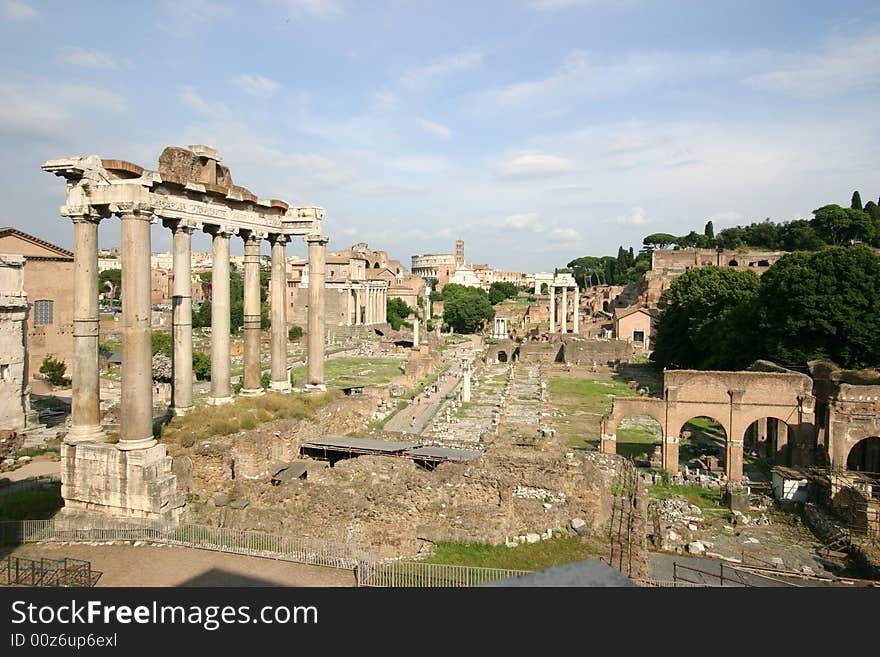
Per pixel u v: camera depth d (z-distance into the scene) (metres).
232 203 36.72
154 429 31.25
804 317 61.75
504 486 25.97
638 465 51.44
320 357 42.78
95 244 27.72
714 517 39.53
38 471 39.69
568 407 78.75
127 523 26.05
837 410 43.53
